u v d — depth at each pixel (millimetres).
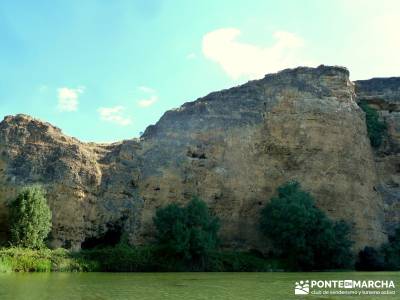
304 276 35688
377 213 60594
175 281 29359
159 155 54375
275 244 50125
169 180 52750
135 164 53656
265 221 50469
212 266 45062
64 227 47688
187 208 47344
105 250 44062
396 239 59031
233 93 60219
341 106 60781
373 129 65688
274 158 57562
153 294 21281
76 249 47594
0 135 50062
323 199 56250
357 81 71438
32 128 51406
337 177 57375
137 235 49812
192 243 44500
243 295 21141
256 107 59031
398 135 66875
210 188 53531
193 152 54906
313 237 48531
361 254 54531
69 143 51906
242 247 52812
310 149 57938
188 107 58844
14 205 43781
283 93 59906
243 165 55656
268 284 27328
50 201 47469
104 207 50500
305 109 59188
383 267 53281
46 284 25875
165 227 45875
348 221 56000
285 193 52188
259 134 57688
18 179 47656
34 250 41969
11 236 42969
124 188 52062
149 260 43781
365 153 61938
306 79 61250
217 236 50125
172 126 56750
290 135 58219
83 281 28359
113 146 56688
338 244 48719
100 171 52156
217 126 56531
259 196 55281
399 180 65312
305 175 57031
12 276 32156
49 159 49875
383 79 70875
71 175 49281
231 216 53531
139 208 51156
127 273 39125
